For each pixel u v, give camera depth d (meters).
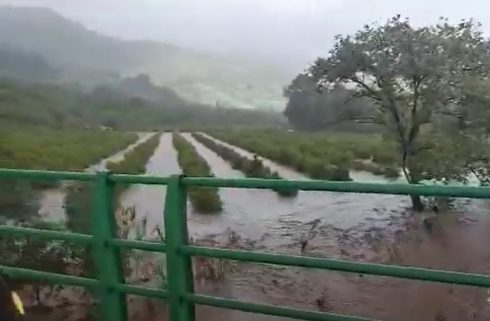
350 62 21.95
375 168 31.72
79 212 9.65
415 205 19.17
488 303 10.41
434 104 20.25
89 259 8.68
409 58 20.25
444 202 18.61
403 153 21.64
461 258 14.12
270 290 11.58
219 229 18.73
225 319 9.44
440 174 19.70
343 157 37.19
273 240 17.14
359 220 19.02
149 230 12.46
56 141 46.41
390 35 21.33
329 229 18.09
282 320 9.27
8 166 23.59
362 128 25.17
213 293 11.41
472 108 19.73
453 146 19.75
